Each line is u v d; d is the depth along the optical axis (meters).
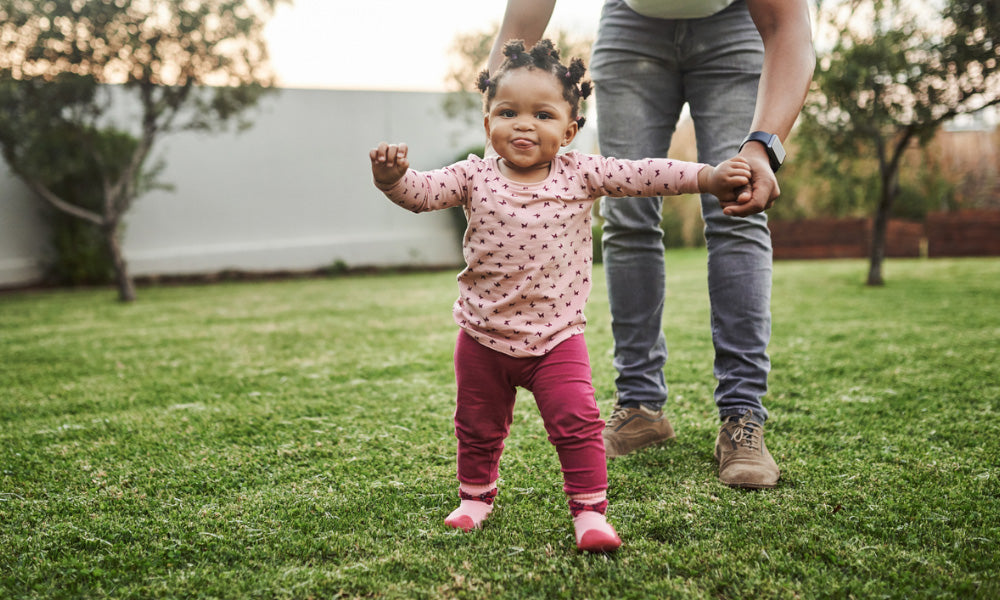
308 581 1.28
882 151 6.41
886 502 1.58
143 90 7.13
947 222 9.77
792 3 1.56
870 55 5.94
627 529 1.49
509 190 1.47
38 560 1.40
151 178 8.66
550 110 1.46
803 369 3.07
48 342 4.50
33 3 6.32
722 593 1.22
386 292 7.46
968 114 5.93
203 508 1.67
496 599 1.21
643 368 2.07
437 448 2.12
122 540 1.50
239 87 7.43
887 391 2.63
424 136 11.25
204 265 10.12
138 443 2.24
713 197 1.91
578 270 1.50
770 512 1.55
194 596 1.25
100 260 9.15
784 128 1.46
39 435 2.36
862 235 10.34
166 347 4.20
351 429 2.34
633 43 1.97
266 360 3.71
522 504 1.65
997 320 4.23
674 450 2.03
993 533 1.40
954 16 5.54
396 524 1.55
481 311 1.47
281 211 10.58
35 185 6.91
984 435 2.06
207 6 6.91
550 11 1.80
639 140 2.01
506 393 1.52
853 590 1.20
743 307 1.87
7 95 6.64
